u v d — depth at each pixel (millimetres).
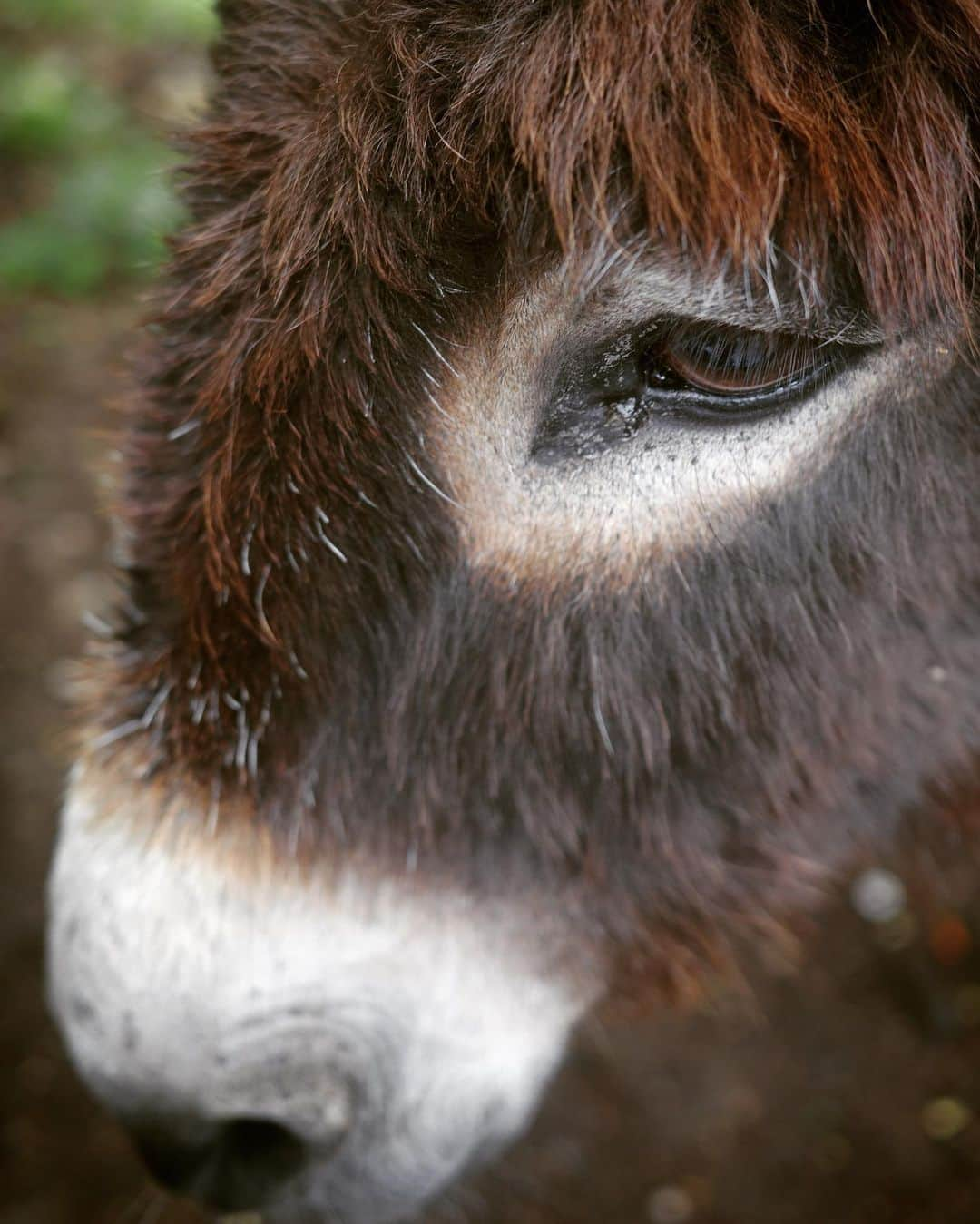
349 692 590
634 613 589
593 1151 850
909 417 576
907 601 616
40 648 1104
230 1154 619
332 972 604
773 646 604
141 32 1838
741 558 584
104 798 598
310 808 598
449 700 596
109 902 591
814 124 531
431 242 542
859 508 586
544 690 597
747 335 549
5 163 1607
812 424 568
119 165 1550
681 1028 908
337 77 548
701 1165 848
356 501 569
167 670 592
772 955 940
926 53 538
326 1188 629
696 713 610
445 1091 625
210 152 577
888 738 653
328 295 548
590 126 530
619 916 641
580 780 614
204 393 571
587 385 558
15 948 921
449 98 538
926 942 952
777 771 631
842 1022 916
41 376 1347
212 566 578
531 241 539
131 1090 598
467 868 617
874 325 551
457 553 579
